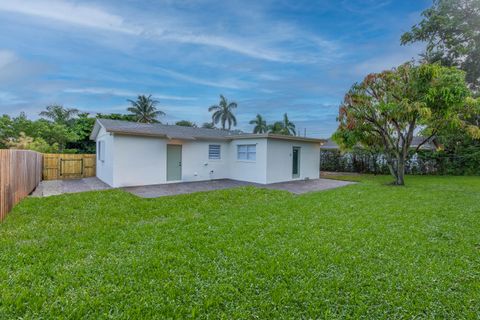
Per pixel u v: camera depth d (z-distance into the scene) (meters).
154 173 11.80
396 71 11.05
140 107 31.97
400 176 11.44
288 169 13.62
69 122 23.83
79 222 5.30
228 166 14.49
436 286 2.83
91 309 2.44
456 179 13.82
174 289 2.76
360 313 2.42
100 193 8.45
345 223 5.15
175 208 6.64
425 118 10.44
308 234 4.49
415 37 16.73
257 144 12.78
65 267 3.23
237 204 7.28
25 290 2.68
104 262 3.38
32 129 17.91
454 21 15.26
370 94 11.40
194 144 13.12
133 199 7.62
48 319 2.29
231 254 3.64
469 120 15.23
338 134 12.49
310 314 2.41
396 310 2.45
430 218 5.51
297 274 3.10
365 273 3.10
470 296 2.65
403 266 3.28
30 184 8.99
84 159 14.67
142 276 3.04
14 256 3.53
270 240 4.19
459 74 9.84
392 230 4.69
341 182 13.22
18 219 5.41
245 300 2.60
